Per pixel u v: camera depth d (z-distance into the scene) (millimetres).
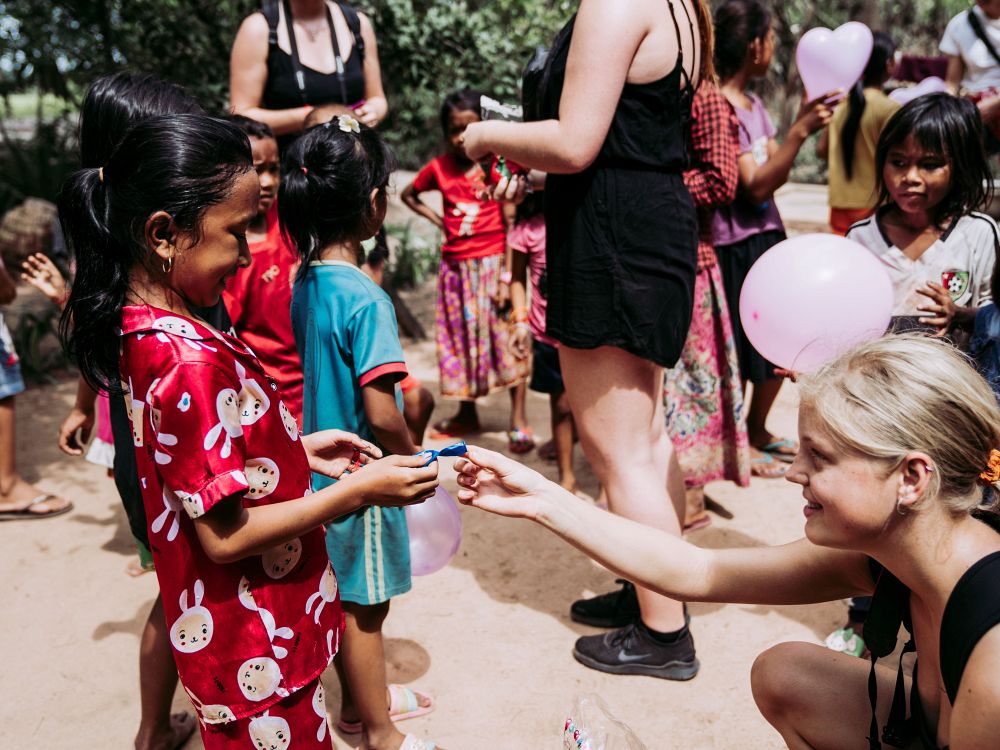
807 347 2268
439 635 3049
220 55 6605
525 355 4023
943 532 1508
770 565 1886
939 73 7035
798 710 1977
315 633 1806
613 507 2762
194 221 1548
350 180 2211
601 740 1891
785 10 11773
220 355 1597
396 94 6766
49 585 3414
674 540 1932
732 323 3893
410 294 7512
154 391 1542
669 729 2576
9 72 8320
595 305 2545
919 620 1664
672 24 2445
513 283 3990
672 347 2617
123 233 1563
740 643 2969
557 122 2443
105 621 3188
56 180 9656
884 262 2889
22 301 7039
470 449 1833
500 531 3754
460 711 2670
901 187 2750
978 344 2531
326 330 2229
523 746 2520
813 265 2395
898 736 1810
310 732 1827
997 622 1432
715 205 3240
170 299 1621
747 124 3750
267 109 3977
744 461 3520
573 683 2791
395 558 2291
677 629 2793
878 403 1463
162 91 2230
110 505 4074
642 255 2508
